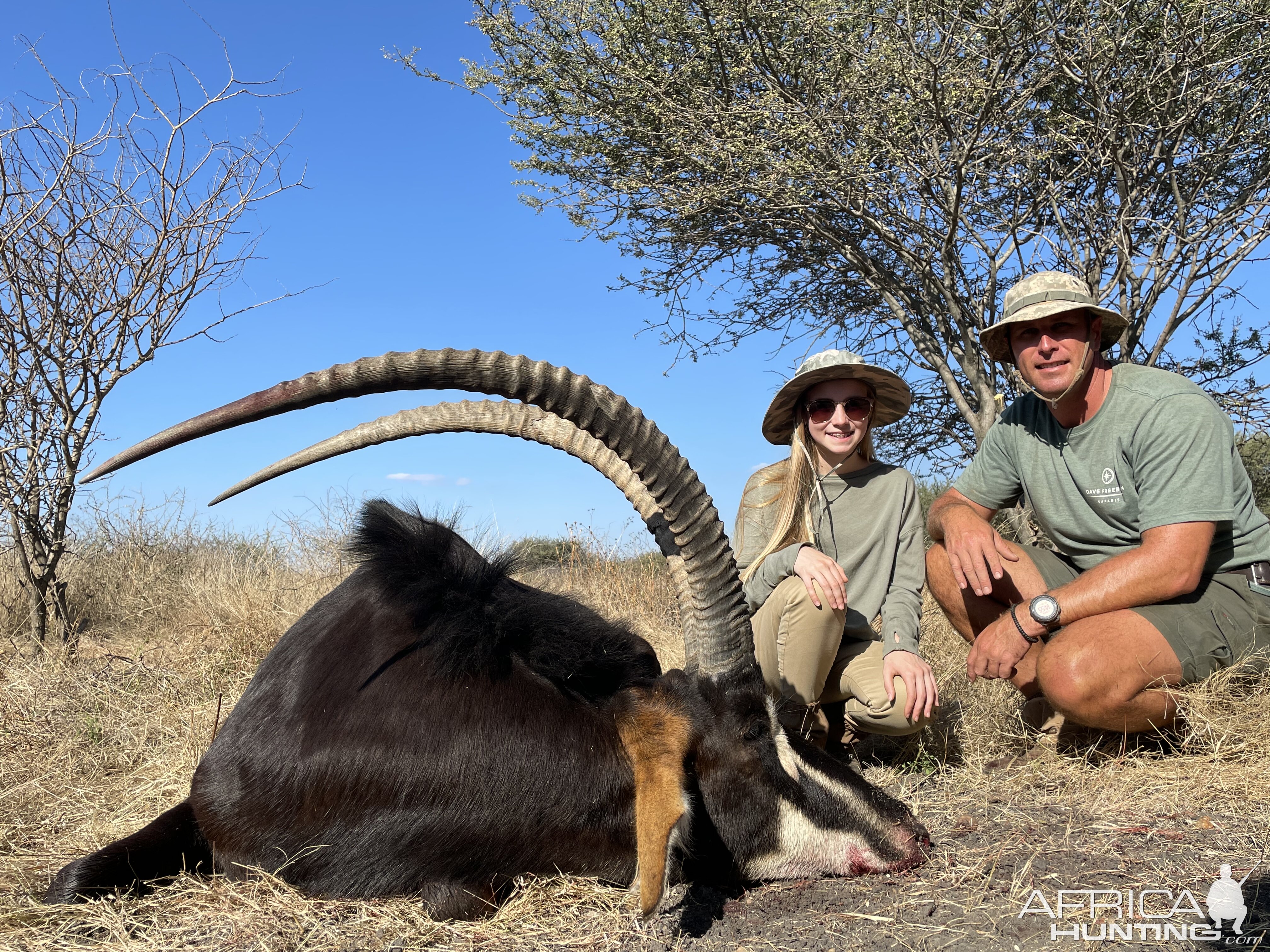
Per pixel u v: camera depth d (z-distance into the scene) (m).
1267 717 1.97
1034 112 4.14
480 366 1.42
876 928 1.41
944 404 4.84
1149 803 1.81
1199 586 2.05
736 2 3.91
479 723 1.53
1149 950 1.30
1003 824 1.75
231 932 1.44
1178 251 3.79
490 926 1.47
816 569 1.89
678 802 1.38
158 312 3.46
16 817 1.91
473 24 4.32
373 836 1.51
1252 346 4.33
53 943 1.42
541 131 4.59
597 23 4.23
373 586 1.71
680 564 1.57
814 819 1.59
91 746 2.38
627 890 1.55
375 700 1.56
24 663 3.17
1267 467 4.66
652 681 1.58
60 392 3.40
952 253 4.05
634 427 1.49
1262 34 3.71
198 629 3.88
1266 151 4.04
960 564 2.20
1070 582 2.10
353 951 1.40
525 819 1.51
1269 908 1.39
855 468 2.20
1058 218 4.05
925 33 3.85
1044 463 2.20
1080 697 1.98
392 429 1.46
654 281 5.01
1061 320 2.03
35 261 3.37
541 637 1.58
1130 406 2.04
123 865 1.58
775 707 1.61
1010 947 1.33
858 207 4.12
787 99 4.16
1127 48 3.80
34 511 3.46
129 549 4.86
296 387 1.35
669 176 4.30
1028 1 3.54
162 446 1.31
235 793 1.59
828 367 2.04
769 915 1.48
